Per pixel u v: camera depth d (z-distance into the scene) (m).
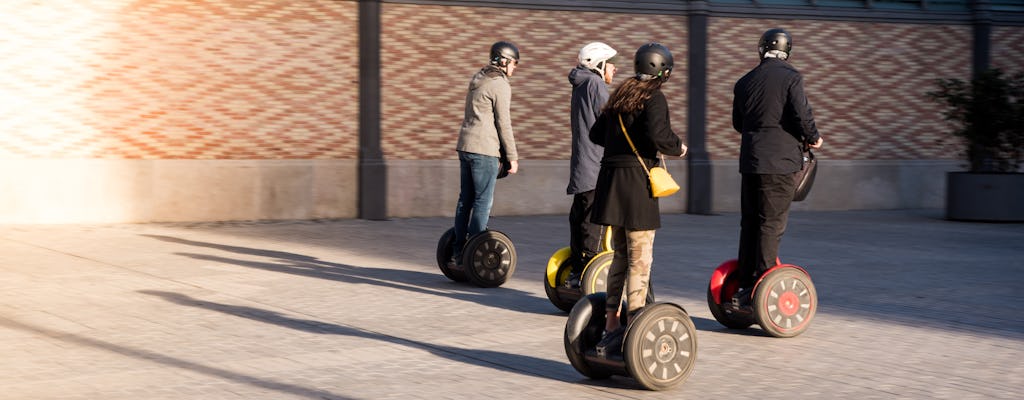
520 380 5.78
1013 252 11.66
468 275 8.70
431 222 13.90
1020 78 15.26
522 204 15.09
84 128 12.77
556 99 15.17
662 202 15.87
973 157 15.77
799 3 16.50
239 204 13.58
